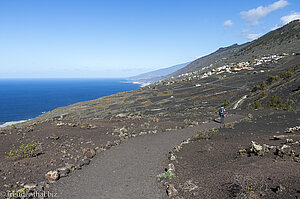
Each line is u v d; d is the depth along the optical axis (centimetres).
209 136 1367
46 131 1566
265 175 577
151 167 869
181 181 688
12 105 14612
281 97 4159
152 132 1603
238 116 2331
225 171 682
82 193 643
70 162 916
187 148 1115
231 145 1041
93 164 921
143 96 12081
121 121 2144
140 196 617
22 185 673
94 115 7069
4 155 1002
